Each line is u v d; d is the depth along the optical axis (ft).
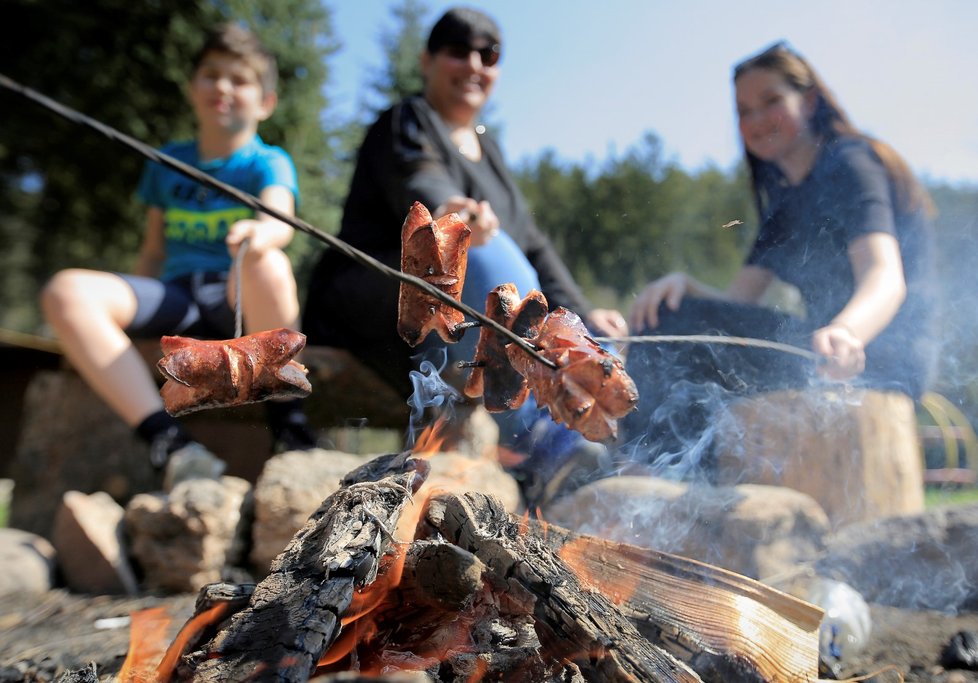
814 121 12.11
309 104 54.03
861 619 7.93
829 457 11.31
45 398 14.71
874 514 11.20
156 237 14.66
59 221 53.57
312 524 5.47
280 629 4.45
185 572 10.41
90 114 47.80
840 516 11.19
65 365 14.73
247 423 14.94
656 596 6.23
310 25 54.90
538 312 5.11
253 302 11.76
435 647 5.44
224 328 12.87
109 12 47.42
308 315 13.43
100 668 7.28
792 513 10.04
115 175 50.39
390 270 3.96
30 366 22.70
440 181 11.73
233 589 5.59
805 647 5.87
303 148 54.13
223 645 4.45
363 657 5.34
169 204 13.61
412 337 5.33
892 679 7.27
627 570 6.33
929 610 9.77
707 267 45.57
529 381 4.77
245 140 13.56
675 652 5.82
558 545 6.34
